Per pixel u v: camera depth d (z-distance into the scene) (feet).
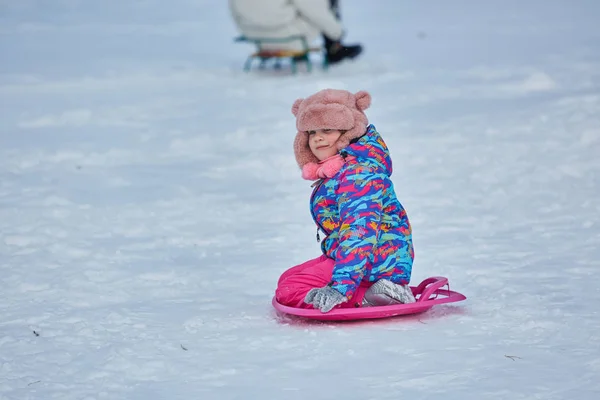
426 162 50.88
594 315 26.45
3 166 51.88
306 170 27.81
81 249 35.86
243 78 87.51
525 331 25.32
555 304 27.63
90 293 30.37
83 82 86.38
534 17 147.95
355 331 25.96
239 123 64.69
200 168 51.88
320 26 87.97
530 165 48.34
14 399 21.34
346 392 21.35
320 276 27.58
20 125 65.16
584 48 101.71
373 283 27.53
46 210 41.83
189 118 67.21
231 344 25.03
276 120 65.36
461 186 45.47
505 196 43.14
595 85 73.31
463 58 97.96
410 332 25.67
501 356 23.38
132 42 123.03
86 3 186.70
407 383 21.76
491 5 175.73
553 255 33.60
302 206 43.37
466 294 29.50
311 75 88.07
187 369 23.15
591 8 159.63
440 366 22.82
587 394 20.77
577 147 51.55
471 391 21.15
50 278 32.09
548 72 82.99
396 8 177.99
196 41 124.67
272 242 37.32
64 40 125.08
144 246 36.70
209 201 44.37
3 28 140.67
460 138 56.18
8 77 89.35
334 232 27.89
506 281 30.55
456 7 174.70
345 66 92.17
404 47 111.34
